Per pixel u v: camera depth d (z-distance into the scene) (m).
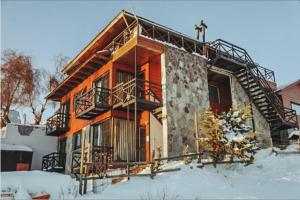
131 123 14.84
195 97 14.80
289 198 6.77
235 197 6.96
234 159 10.74
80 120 18.42
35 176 12.13
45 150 21.28
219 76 17.91
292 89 23.20
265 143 17.48
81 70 17.31
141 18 15.00
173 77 14.30
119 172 11.32
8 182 10.89
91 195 8.69
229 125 10.64
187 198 7.16
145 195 7.67
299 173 9.66
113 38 17.20
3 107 25.86
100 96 14.70
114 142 13.94
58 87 20.95
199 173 9.11
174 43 16.73
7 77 26.06
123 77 15.48
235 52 17.48
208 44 17.47
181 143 13.35
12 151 18.86
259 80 17.97
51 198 9.51
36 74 27.62
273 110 17.89
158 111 14.09
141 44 13.63
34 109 27.59
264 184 8.46
